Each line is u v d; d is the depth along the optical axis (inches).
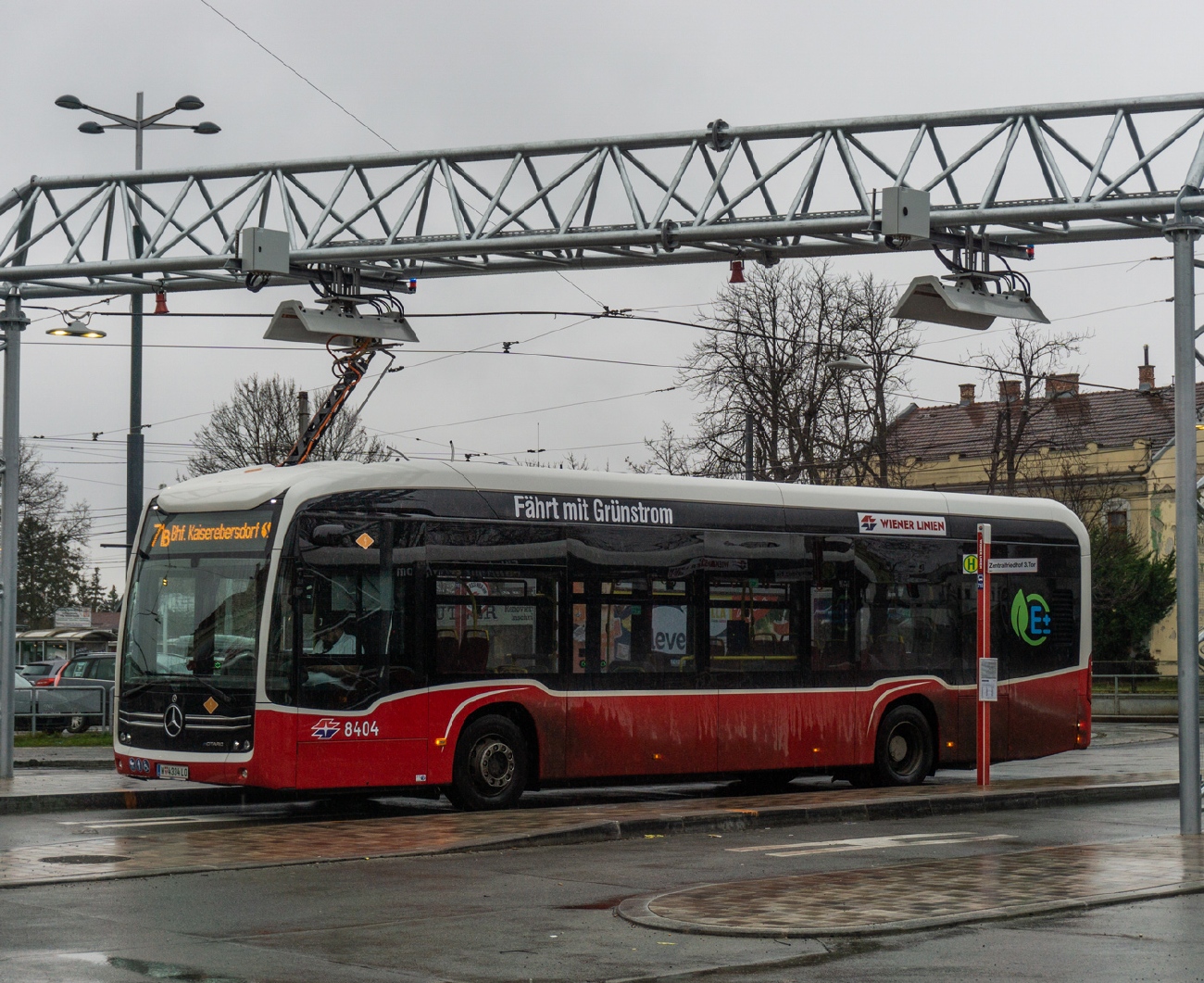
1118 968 315.9
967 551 786.8
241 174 717.3
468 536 639.1
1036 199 617.6
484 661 637.9
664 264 705.0
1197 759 535.2
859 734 740.0
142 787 687.1
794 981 305.9
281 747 588.4
